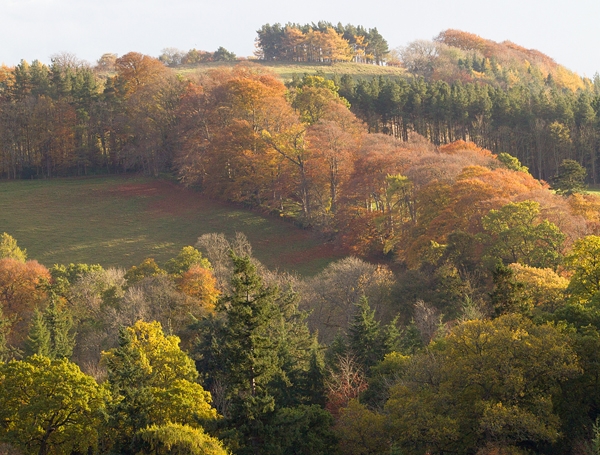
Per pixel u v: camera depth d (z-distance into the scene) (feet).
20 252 635.66
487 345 248.93
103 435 267.39
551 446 240.94
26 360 293.84
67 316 467.11
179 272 504.02
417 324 390.83
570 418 243.81
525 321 268.21
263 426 251.19
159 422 261.44
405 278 451.53
